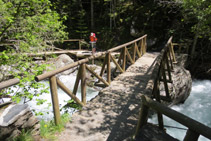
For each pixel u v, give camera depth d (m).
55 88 2.55
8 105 2.08
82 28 16.70
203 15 7.46
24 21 3.45
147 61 7.71
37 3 3.52
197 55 10.92
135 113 3.11
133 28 14.88
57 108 2.62
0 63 3.45
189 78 7.05
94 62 11.12
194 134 1.44
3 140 1.80
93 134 2.47
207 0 7.07
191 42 11.29
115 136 2.43
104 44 16.25
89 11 18.94
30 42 3.67
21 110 2.04
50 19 3.91
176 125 5.42
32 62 3.96
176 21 12.72
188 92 6.88
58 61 8.84
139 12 14.70
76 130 2.57
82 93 3.43
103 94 3.99
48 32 4.27
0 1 3.06
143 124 2.11
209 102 7.17
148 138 1.91
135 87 4.45
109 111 3.18
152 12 13.95
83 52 11.41
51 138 2.33
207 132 1.29
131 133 2.47
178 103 6.72
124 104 3.47
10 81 1.88
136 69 6.25
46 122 2.74
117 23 16.94
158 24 13.86
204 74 10.55
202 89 8.86
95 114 3.06
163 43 13.55
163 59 4.54
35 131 2.22
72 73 9.41
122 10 16.59
